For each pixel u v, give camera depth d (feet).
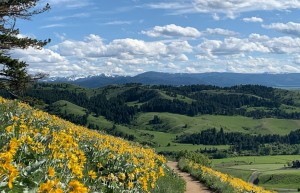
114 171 38.68
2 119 41.70
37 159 26.20
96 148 46.78
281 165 647.15
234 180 81.10
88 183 26.25
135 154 60.13
